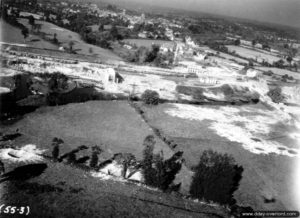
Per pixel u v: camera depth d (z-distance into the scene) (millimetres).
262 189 61031
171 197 51875
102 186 51125
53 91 91750
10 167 52188
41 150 59938
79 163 57219
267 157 76250
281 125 104500
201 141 78812
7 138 62469
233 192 57906
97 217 43156
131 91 112000
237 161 71000
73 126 73562
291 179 66750
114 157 62156
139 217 44844
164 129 82750
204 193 52375
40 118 75062
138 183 53875
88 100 94188
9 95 83250
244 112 113250
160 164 54531
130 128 78125
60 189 48125
